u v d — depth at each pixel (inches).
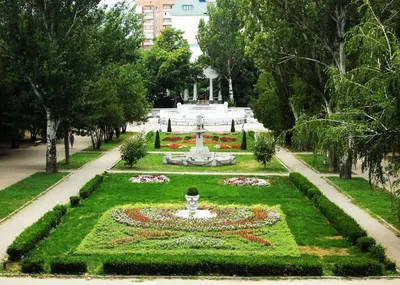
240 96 3757.4
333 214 866.1
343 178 1321.4
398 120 694.5
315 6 1299.2
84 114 1492.4
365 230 807.1
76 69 1357.0
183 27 4079.7
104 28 1466.5
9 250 679.7
